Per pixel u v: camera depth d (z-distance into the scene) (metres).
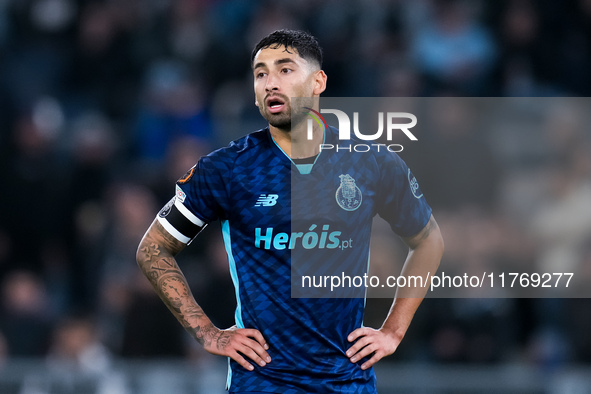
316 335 12.66
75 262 31.23
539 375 24.14
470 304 26.53
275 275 12.70
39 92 37.19
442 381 24.16
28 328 28.58
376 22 36.69
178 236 13.21
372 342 12.94
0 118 34.75
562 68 37.16
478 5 37.78
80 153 32.53
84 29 37.84
